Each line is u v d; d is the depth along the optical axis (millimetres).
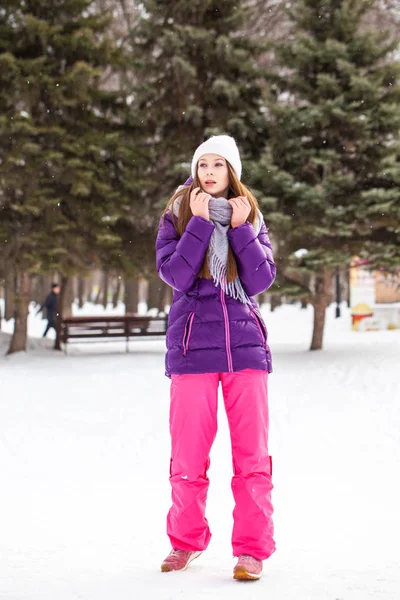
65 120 16438
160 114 17219
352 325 22812
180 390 3014
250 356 2990
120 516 4098
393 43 14758
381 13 22297
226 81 16156
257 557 2910
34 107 16172
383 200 13914
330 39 14570
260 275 3068
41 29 15602
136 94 17062
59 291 19797
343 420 7445
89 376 12211
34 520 4023
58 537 3668
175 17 16828
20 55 16297
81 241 15875
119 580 2912
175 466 3027
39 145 15609
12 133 15359
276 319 30719
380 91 14367
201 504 3043
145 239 17047
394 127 14578
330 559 3186
